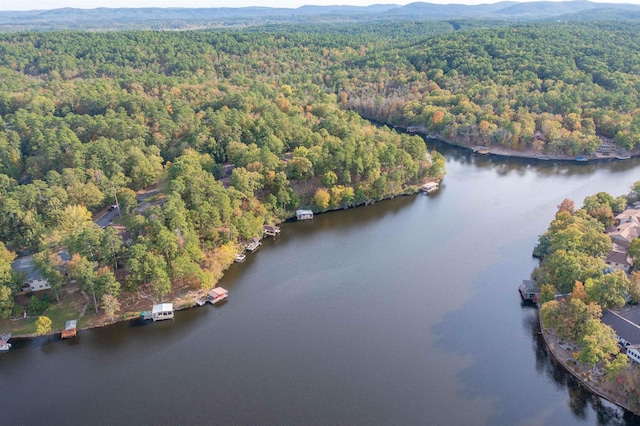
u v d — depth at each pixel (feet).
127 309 538.47
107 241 546.67
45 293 550.77
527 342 495.00
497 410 415.23
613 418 406.82
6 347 485.97
